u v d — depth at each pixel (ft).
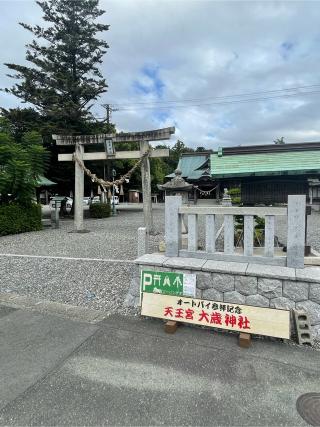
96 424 6.61
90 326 11.30
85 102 55.26
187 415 6.87
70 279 16.71
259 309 10.27
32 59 51.16
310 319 10.33
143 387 7.82
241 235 18.69
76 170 35.04
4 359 9.12
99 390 7.71
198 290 11.80
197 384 7.93
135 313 12.45
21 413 6.93
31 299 14.08
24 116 50.44
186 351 9.52
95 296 14.33
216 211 12.36
